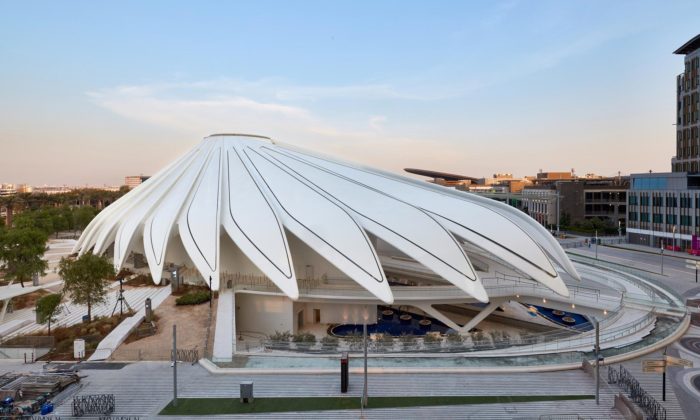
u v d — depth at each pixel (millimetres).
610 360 28641
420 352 31422
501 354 30016
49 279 55969
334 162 51312
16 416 21625
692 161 82062
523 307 47719
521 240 38250
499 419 22031
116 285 47188
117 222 53125
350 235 38000
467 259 36469
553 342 32812
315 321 42219
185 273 48312
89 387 25156
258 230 39750
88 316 36188
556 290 36562
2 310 40781
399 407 23188
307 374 27031
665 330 33969
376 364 28375
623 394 24250
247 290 41312
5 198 116000
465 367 27641
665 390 24859
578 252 76250
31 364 28516
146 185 57531
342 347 32250
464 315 45062
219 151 53281
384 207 41531
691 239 73688
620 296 41250
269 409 22953
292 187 44906
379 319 43844
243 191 44969
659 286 45875
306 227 39656
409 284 46844
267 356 29531
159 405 23359
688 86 83062
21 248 48906
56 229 102000
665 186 79500
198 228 41594
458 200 43625
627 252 76438
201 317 36281
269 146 53688
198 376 26688
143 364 28188
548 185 129375
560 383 25875
